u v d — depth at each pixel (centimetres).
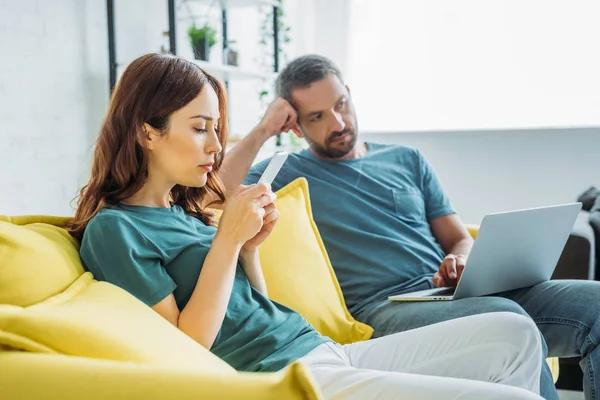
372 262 194
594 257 251
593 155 352
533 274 187
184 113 127
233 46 384
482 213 379
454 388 110
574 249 241
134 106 127
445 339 136
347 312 179
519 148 367
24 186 262
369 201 205
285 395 75
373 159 217
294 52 424
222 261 120
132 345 92
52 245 112
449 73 393
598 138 350
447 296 175
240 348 125
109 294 104
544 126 368
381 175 213
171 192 148
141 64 130
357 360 141
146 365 82
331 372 121
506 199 372
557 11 365
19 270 100
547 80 370
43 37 268
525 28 372
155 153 129
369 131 399
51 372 81
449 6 389
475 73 387
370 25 408
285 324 135
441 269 189
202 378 78
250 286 138
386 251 197
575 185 357
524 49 374
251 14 402
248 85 397
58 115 277
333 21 408
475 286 174
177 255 125
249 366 125
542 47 370
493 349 130
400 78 405
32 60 263
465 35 387
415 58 400
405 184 215
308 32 421
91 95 294
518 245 173
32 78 264
